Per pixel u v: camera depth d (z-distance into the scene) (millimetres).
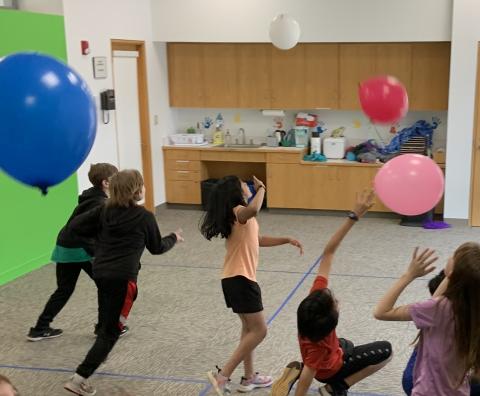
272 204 8539
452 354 2367
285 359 4191
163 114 8859
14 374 4086
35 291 5648
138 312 5078
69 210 6750
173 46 8766
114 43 7609
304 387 3193
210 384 3902
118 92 7785
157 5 8398
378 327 4664
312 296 3137
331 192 8258
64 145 2344
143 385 3900
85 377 3703
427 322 2398
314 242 7043
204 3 8273
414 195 3018
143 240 3744
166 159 8859
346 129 8641
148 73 8391
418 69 7922
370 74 8094
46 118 2277
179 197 8938
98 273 3699
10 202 5922
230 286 3494
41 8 6633
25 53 2465
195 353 4324
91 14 7070
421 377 2441
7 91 2287
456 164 7566
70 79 2395
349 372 3336
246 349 3529
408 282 2543
